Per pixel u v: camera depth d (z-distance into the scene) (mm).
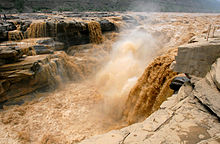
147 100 8234
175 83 5930
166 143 2977
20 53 11336
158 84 7766
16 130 8477
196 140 2943
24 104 10500
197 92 3961
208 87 3766
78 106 10945
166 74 7406
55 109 10469
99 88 13469
